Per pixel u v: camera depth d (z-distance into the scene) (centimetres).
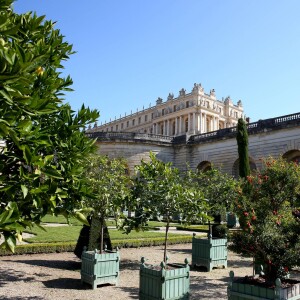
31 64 334
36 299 793
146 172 855
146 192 850
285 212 736
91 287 918
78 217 477
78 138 498
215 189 1478
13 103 339
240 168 2716
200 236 2050
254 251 666
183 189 878
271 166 806
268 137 2894
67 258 1349
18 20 468
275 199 757
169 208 825
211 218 846
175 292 718
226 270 1233
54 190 419
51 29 535
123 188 1048
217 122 8781
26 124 365
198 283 1020
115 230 2175
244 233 680
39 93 429
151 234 2073
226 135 3372
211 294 883
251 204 733
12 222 340
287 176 757
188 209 838
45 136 398
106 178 1048
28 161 371
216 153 3488
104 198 997
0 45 310
